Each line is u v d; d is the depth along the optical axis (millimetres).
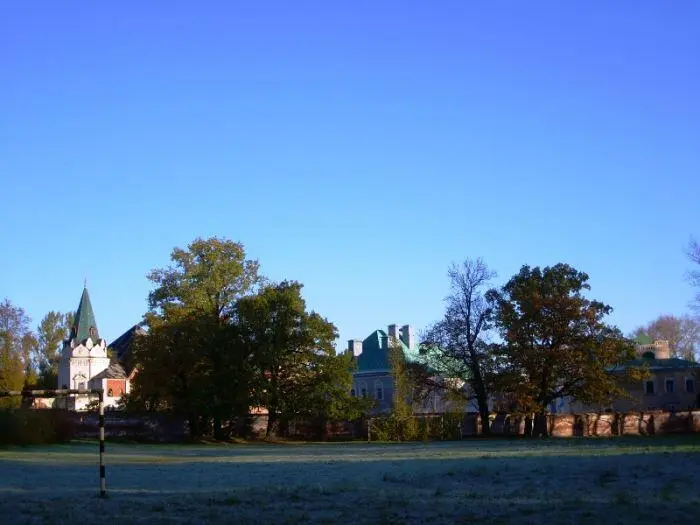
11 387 79875
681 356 133750
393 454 41438
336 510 16141
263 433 74750
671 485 19094
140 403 69312
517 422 77312
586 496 17406
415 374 74812
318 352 69125
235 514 15719
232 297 71312
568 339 71312
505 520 14430
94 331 122312
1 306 84250
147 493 20047
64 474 27656
